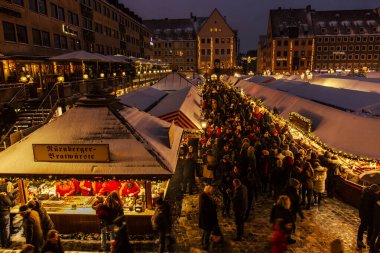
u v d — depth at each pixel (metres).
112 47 46.91
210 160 11.23
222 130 14.95
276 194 9.73
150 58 80.00
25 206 6.83
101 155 7.30
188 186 11.31
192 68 95.75
